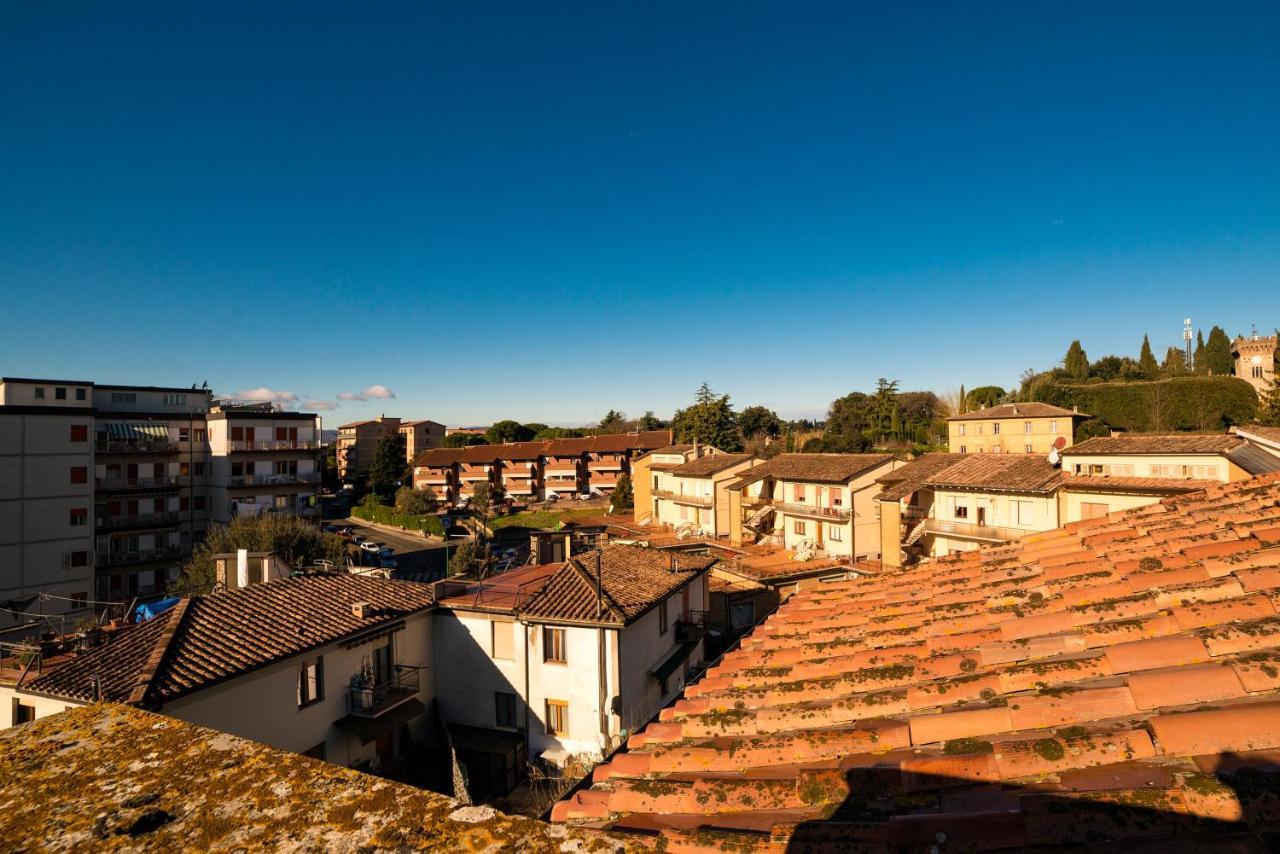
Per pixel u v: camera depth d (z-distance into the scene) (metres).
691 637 27.47
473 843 2.24
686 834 3.90
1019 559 8.77
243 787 2.71
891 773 4.12
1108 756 3.69
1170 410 71.38
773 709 5.71
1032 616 6.06
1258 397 68.50
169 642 17.19
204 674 16.50
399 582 25.59
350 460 120.44
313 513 58.94
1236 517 7.88
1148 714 4.03
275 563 26.27
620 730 21.73
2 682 17.20
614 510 80.69
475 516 80.31
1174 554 6.70
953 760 4.00
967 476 39.91
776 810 4.16
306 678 19.67
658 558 30.30
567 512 82.19
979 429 70.81
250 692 17.67
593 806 4.79
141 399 58.00
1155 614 5.49
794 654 7.14
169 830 2.41
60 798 2.66
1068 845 3.11
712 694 6.54
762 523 54.78
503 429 125.31
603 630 22.14
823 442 81.31
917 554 43.47
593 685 22.23
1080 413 68.31
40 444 43.22
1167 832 3.02
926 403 96.56
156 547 52.25
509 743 22.62
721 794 4.40
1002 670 5.09
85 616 42.66
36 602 42.25
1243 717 3.57
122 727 3.34
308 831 2.37
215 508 55.84
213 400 61.91
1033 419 67.06
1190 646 4.60
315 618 20.83
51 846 2.33
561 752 22.45
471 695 23.92
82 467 45.00
